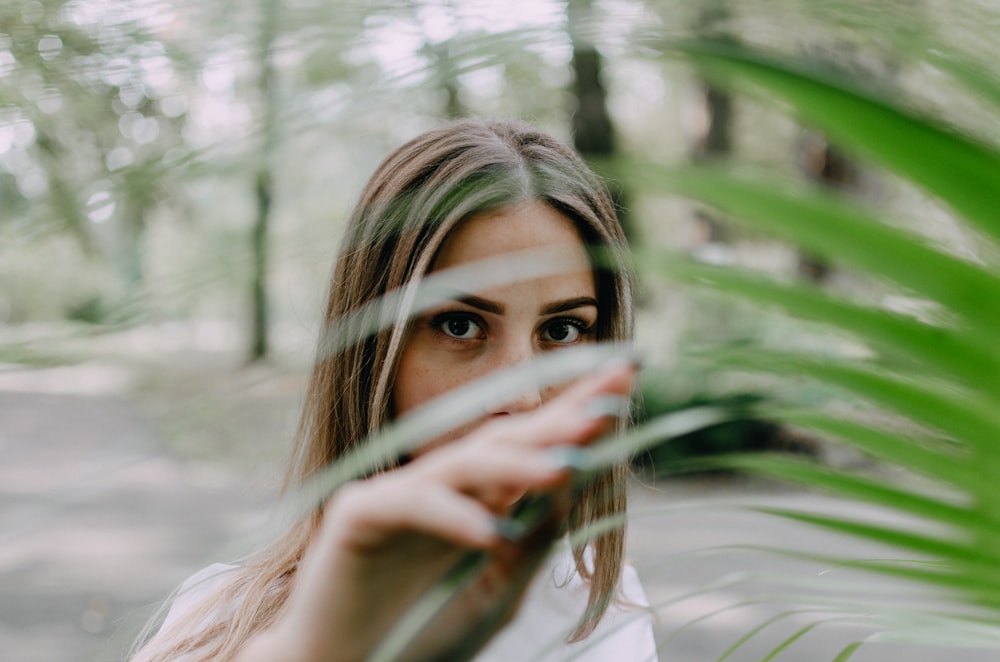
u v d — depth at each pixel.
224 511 8.20
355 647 0.33
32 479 7.69
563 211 1.12
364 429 1.24
